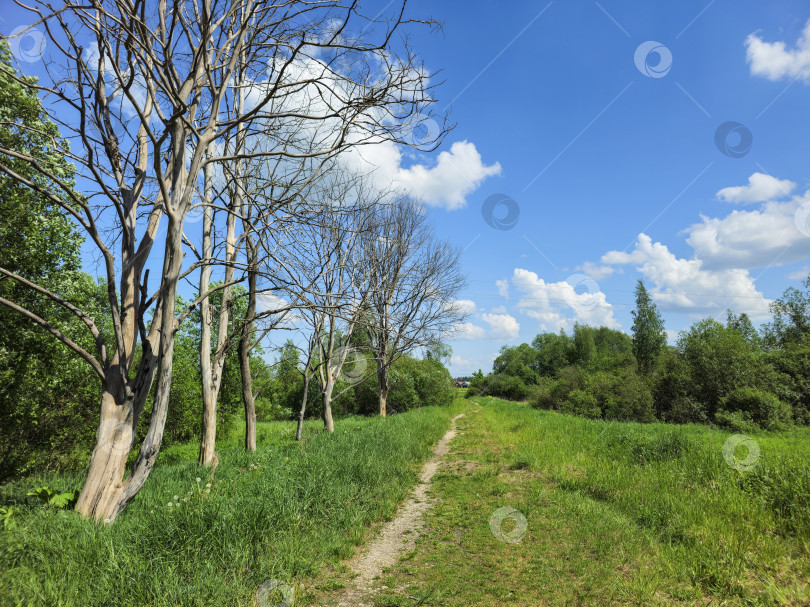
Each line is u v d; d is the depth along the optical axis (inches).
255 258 276.5
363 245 573.6
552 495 248.7
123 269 185.3
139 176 200.7
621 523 193.8
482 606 131.7
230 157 196.5
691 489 235.9
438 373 1267.2
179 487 239.9
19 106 294.7
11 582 114.9
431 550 179.2
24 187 321.1
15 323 333.1
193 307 201.8
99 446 168.9
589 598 132.4
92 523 152.9
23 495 205.3
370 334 678.5
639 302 1275.8
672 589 135.6
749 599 128.9
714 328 820.6
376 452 340.5
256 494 210.8
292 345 484.1
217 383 330.3
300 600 132.3
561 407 1015.0
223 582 131.1
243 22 199.0
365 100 184.9
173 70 184.2
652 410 821.2
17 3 140.3
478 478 304.5
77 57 163.5
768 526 185.5
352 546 179.6
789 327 1027.3
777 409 631.8
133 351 182.7
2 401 332.8
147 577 125.5
